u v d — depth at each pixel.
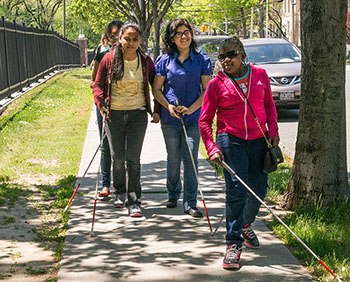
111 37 7.23
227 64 5.15
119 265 5.31
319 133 6.78
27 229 6.44
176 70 6.71
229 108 5.27
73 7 40.53
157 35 31.64
